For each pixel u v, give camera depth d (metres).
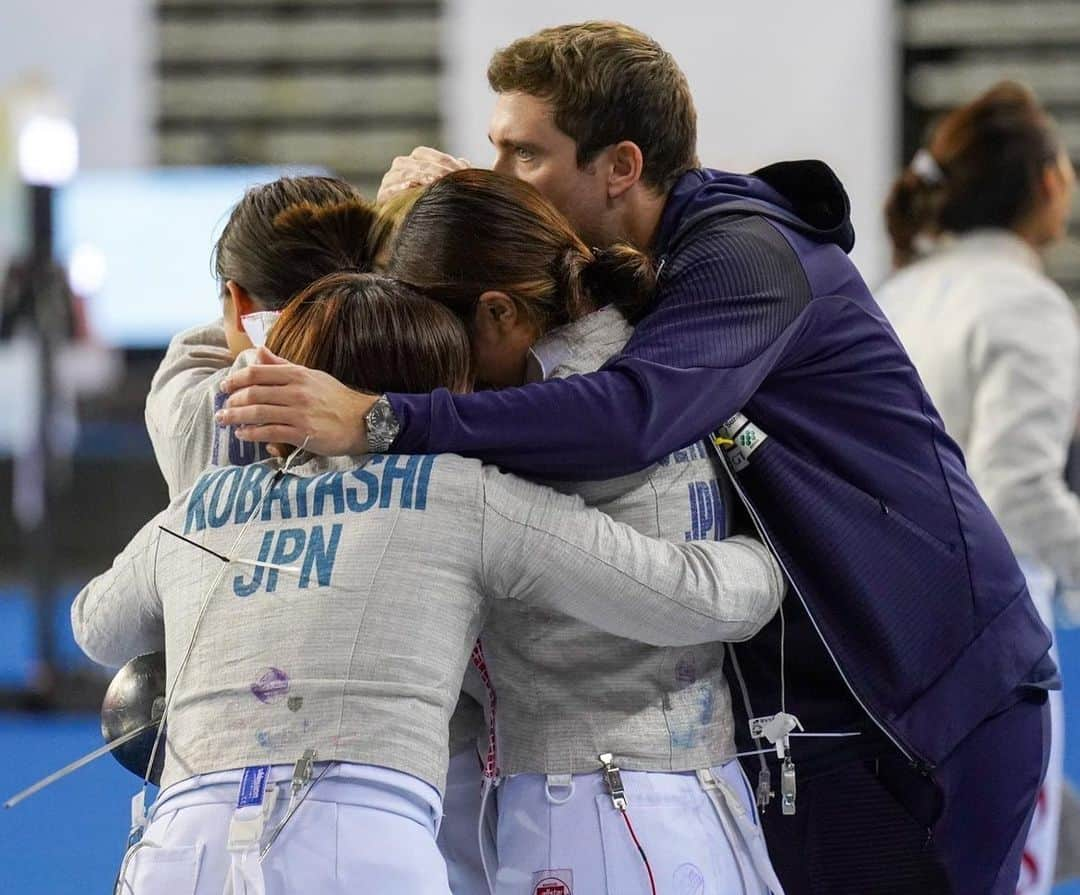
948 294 11.89
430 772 6.64
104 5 29.62
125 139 30.06
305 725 6.55
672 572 7.06
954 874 8.14
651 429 7.12
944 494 8.09
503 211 7.52
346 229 8.32
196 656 6.85
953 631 7.95
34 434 22.55
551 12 29.36
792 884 8.40
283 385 6.88
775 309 7.69
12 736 20.53
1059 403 11.50
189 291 26.62
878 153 27.88
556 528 6.87
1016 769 8.15
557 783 7.23
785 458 7.79
